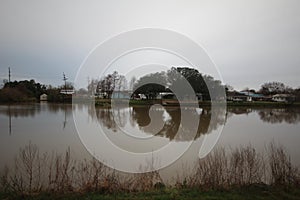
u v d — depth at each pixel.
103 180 6.07
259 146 12.11
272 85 82.75
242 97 63.59
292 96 50.72
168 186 6.14
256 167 6.83
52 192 5.50
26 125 17.94
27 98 51.62
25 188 5.89
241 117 28.58
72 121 19.91
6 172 6.53
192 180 6.42
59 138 13.05
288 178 6.23
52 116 24.06
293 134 16.16
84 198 5.12
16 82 61.94
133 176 6.98
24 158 7.75
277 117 28.73
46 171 7.33
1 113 27.30
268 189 5.66
